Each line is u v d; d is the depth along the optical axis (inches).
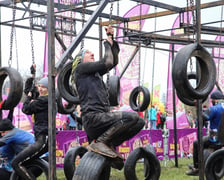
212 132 319.9
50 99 216.4
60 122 487.8
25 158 258.7
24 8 405.7
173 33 486.9
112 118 191.9
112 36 199.9
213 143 320.2
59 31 437.7
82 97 196.9
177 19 470.9
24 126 441.1
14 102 246.7
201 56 217.0
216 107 315.0
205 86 219.9
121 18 451.5
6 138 269.6
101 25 446.9
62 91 263.4
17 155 259.9
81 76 197.6
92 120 192.5
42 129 260.4
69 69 263.7
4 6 396.8
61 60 221.5
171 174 394.3
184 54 207.3
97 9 238.8
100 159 195.3
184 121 622.8
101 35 448.1
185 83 206.1
